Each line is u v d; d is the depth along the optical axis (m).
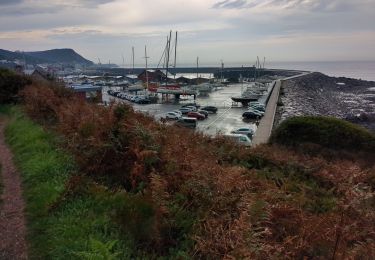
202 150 8.63
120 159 7.09
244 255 3.88
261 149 10.85
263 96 80.81
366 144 14.59
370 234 4.16
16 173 8.17
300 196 6.68
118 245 4.77
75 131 8.78
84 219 5.53
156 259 4.66
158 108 64.62
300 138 15.40
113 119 7.96
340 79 174.25
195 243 4.75
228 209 5.11
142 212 5.13
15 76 19.73
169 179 5.98
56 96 14.90
